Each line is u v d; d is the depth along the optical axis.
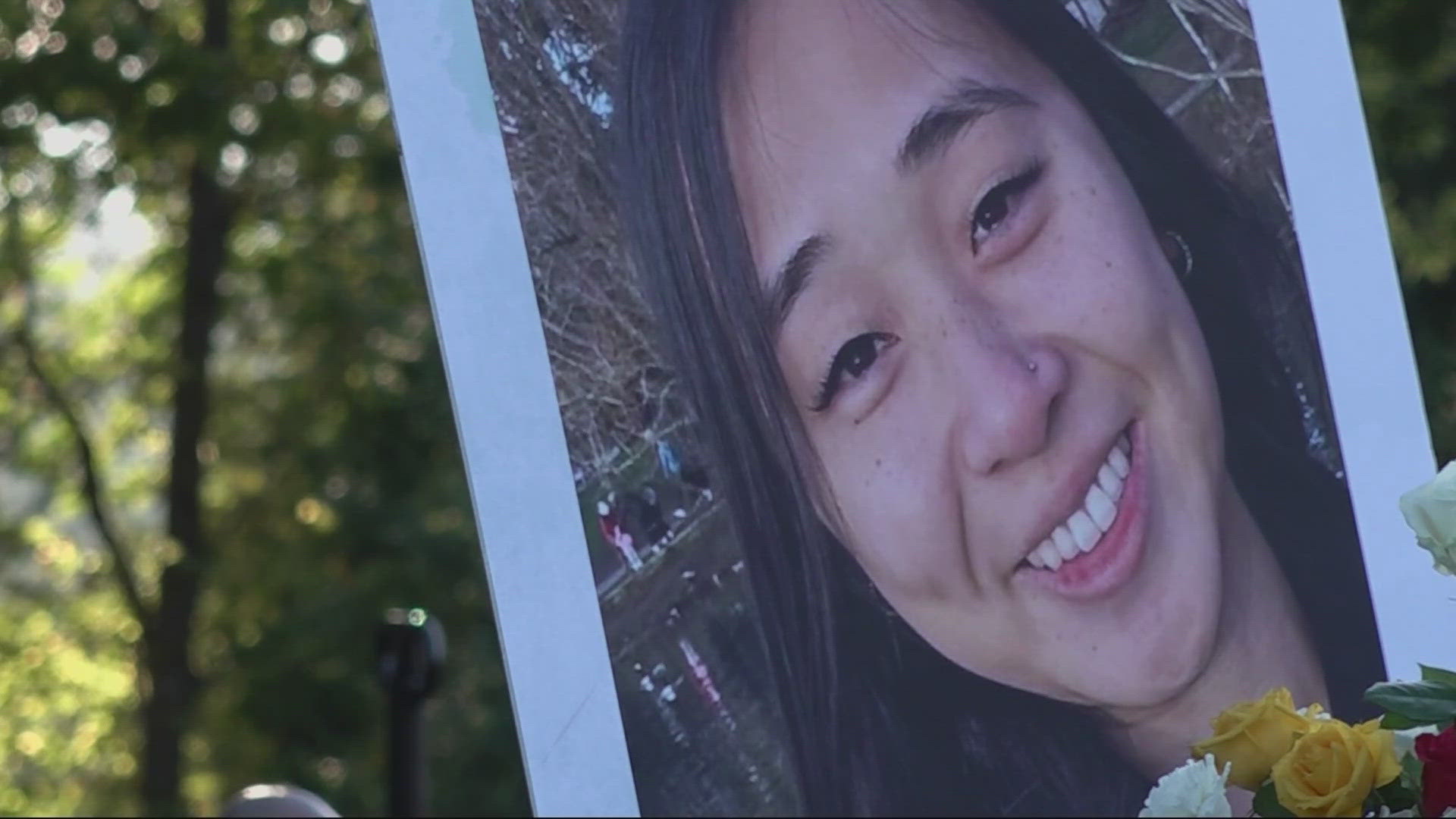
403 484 11.15
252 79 10.19
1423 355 9.38
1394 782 1.77
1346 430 2.51
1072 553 2.49
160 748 10.84
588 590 2.37
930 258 2.46
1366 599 2.51
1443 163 9.59
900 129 2.47
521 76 2.38
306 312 10.85
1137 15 2.51
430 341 10.96
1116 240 2.49
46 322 12.06
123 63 9.65
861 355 2.46
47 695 12.55
